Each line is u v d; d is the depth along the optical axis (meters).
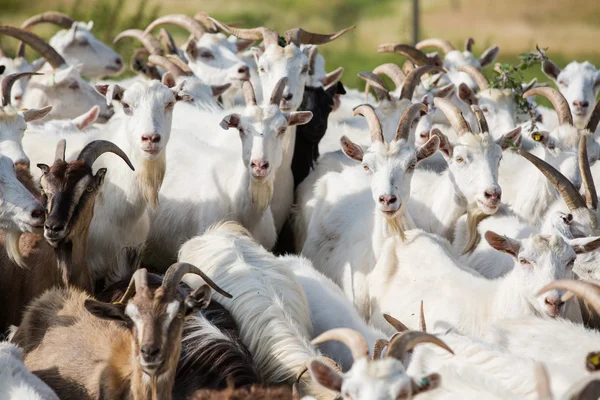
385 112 19.80
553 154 19.39
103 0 51.41
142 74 24.34
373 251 17.70
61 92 23.52
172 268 12.34
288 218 20.53
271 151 17.56
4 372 12.60
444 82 25.55
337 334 10.88
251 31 22.12
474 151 17.66
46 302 14.72
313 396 12.88
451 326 15.49
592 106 24.66
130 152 16.86
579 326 14.15
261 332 14.48
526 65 23.48
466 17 62.38
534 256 14.64
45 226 14.33
